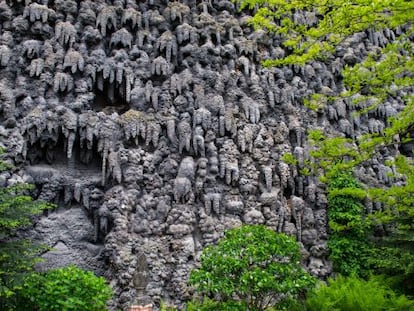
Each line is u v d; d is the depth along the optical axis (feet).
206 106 35.70
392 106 47.50
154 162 33.63
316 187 38.91
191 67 36.50
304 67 42.16
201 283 23.93
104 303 25.64
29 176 31.30
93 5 35.58
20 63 32.71
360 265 36.58
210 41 37.58
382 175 43.45
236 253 24.39
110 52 35.45
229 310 23.20
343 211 38.14
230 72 37.55
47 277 24.49
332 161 24.45
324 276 36.17
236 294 25.13
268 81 39.37
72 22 34.76
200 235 32.99
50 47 33.35
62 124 32.22
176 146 34.40
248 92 38.22
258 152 36.45
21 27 33.27
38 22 33.58
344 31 19.53
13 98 31.89
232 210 34.22
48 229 31.48
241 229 26.27
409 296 30.99
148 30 36.47
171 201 33.19
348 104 43.75
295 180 38.34
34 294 23.24
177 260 31.53
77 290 24.02
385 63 22.26
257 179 35.96
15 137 31.09
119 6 36.09
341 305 27.63
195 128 34.68
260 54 39.70
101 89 34.45
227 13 39.40
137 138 33.65
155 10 37.29
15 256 23.35
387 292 30.14
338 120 43.01
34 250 24.75
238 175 34.88
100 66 34.09
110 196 32.30
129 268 30.53
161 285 31.01
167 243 32.12
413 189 22.72
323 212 38.63
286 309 25.34
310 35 20.31
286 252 24.97
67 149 32.48
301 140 39.09
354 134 43.50
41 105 32.09
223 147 35.17
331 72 44.27
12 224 23.09
